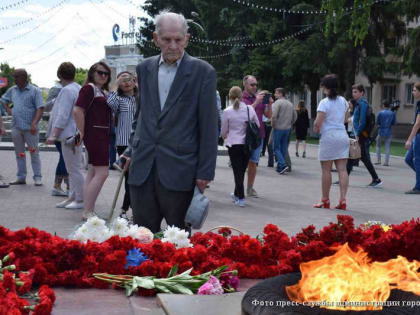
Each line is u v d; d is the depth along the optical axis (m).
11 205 9.34
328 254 4.43
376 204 10.43
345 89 40.75
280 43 40.84
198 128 4.74
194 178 4.70
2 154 20.58
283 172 15.41
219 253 4.58
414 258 4.68
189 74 4.69
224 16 46.41
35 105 11.83
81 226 4.61
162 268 4.07
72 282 4.11
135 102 8.43
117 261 4.14
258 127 9.94
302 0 40.53
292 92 43.75
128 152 5.18
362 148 13.00
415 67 33.25
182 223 4.86
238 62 46.28
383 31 37.69
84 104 7.75
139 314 3.54
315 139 38.19
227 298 3.52
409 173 16.47
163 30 4.66
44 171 14.93
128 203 8.15
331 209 9.73
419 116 11.88
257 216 8.86
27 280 3.68
